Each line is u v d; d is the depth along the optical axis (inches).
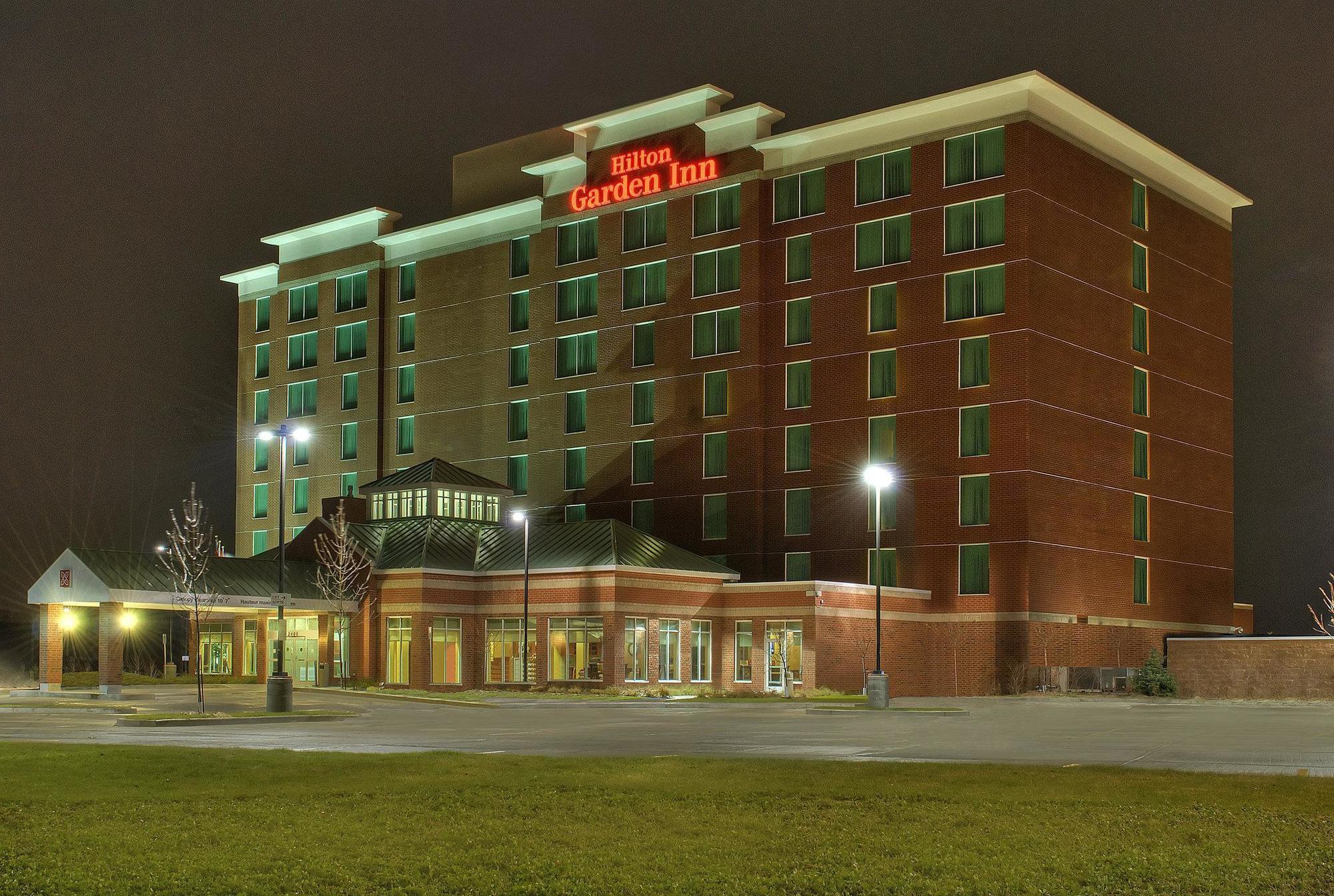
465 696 2245.3
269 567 2662.4
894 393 2736.2
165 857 592.4
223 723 1453.0
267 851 607.2
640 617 2559.1
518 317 3410.4
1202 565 3061.0
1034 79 2593.5
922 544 2672.2
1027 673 2522.1
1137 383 2901.1
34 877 553.0
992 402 2603.3
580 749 1118.4
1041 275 2610.7
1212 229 3203.7
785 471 2883.9
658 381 3088.1
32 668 3831.2
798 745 1163.9
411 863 585.3
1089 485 2716.5
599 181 3253.0
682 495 3014.3
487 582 2743.6
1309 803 749.9
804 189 2910.9
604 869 576.1
